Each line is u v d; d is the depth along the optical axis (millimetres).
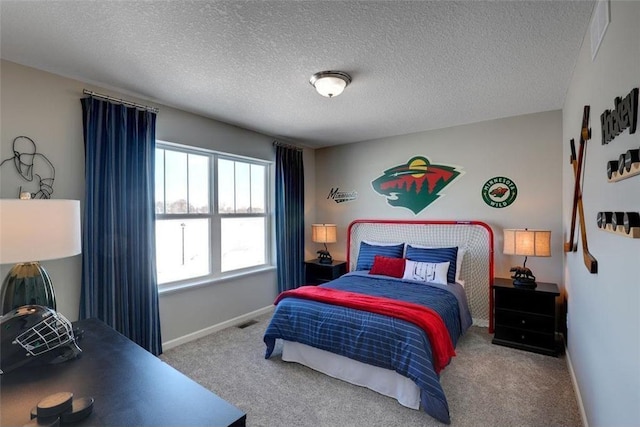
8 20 1641
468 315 3191
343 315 2361
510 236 3100
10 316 1247
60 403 875
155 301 2807
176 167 3197
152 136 2799
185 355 2828
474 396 2162
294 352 2637
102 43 1882
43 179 2225
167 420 882
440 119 3492
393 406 2062
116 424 863
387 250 3889
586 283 1858
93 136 2428
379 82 2471
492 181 3545
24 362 1165
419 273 3383
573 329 2363
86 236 2371
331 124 3646
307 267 4566
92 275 2393
